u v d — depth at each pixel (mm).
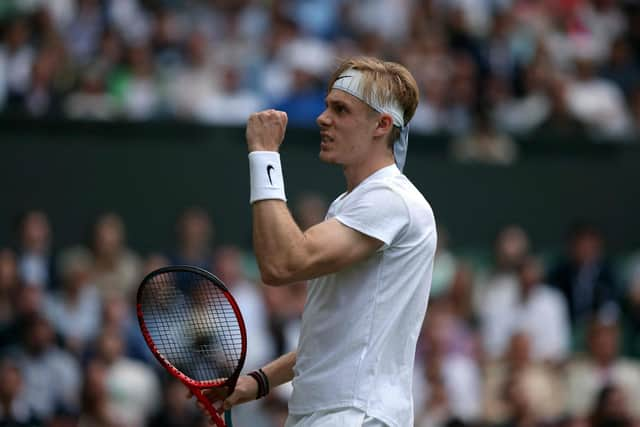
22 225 28281
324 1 37062
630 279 33719
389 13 37406
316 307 11711
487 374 27078
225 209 31266
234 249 28344
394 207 11414
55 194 30203
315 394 11547
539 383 26672
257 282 28797
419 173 32750
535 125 34969
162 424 24922
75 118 30531
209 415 12227
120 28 33969
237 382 12594
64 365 25266
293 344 26156
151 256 29312
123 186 30641
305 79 32875
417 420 25438
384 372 11539
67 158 30344
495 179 33438
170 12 35281
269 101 32875
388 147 11805
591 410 25422
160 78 32562
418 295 11703
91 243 28438
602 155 34656
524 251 30250
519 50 37406
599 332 27422
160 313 14000
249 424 24188
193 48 32938
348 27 37000
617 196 34656
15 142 30062
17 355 25219
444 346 26734
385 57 34625
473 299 29719
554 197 34000
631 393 26984
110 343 25188
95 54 33000
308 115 32250
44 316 25562
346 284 11562
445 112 34188
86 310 26844
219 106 32219
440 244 30688
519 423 25672
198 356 12938
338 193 31984
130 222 30625
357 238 11258
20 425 24094
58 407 25078
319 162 31859
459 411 26109
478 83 34969
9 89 31156
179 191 30984
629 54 40062
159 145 30984
